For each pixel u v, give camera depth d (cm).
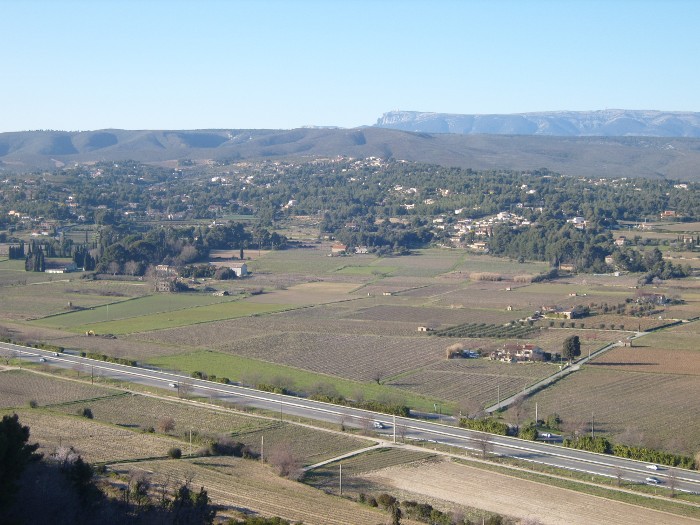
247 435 16875
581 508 13375
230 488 13775
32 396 19525
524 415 18412
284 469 14588
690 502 13625
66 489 12031
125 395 19762
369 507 13225
